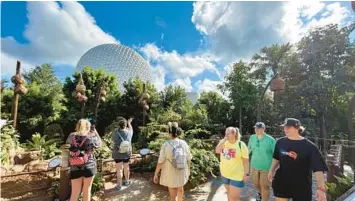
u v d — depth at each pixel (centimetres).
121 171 514
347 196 212
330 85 1372
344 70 1334
